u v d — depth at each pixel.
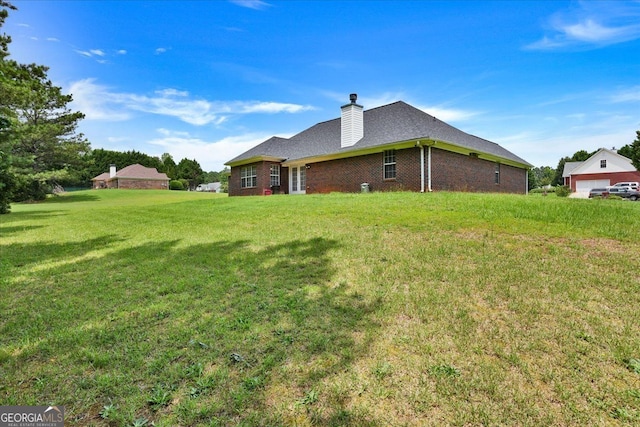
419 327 2.96
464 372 2.34
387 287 3.88
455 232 6.13
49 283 4.66
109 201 30.09
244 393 2.21
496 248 5.09
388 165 15.04
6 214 15.63
